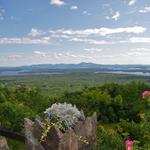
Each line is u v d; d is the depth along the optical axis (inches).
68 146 164.7
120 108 701.3
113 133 382.3
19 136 238.7
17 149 367.9
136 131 402.0
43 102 584.1
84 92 759.1
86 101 708.7
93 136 174.7
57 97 678.5
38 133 169.9
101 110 719.1
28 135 171.3
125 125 442.9
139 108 652.7
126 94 741.3
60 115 172.2
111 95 785.6
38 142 168.2
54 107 175.6
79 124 171.2
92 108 717.9
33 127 173.0
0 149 244.8
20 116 446.6
